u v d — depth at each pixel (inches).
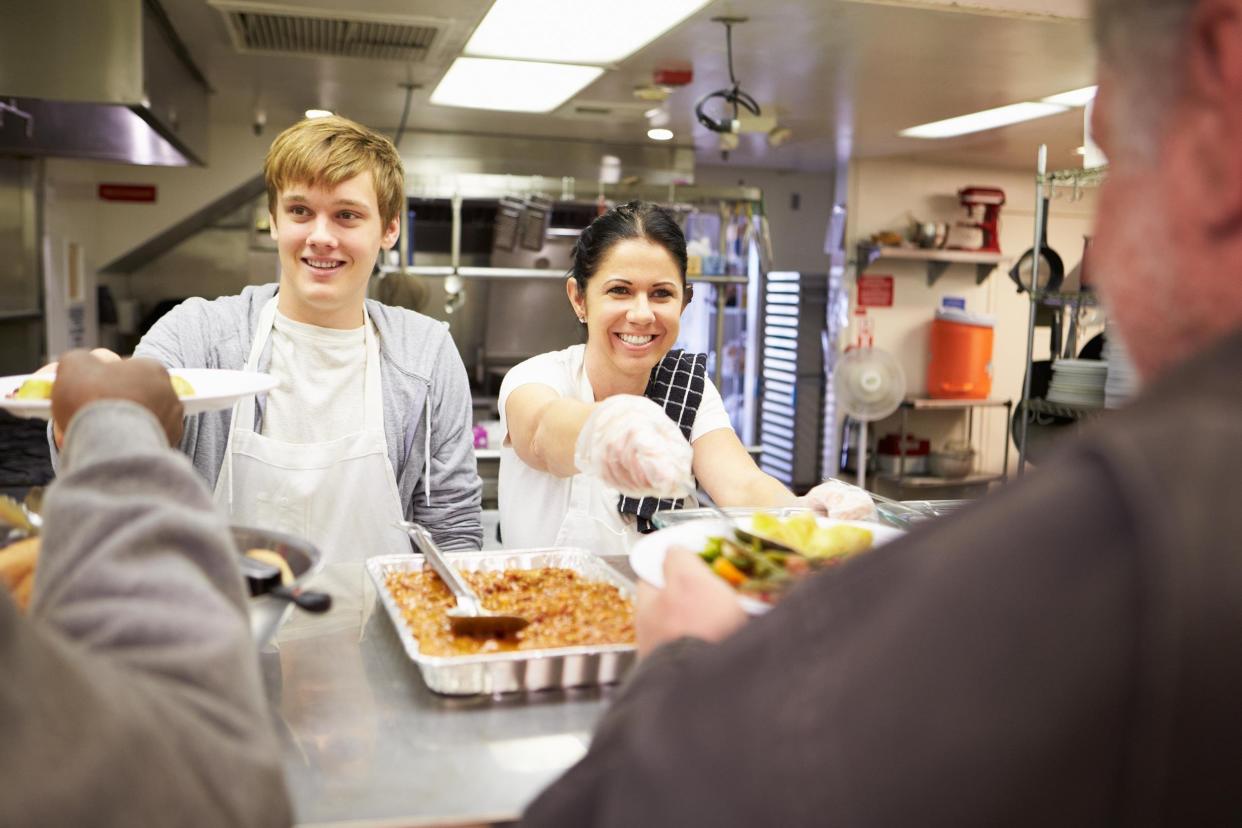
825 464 265.6
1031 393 139.0
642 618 28.2
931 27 121.4
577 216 212.4
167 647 21.8
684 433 69.3
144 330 217.2
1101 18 17.2
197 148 152.0
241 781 20.8
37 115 128.9
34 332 173.3
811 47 132.3
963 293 262.8
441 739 35.5
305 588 52.3
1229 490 13.9
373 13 117.9
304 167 64.1
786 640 16.4
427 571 51.4
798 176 270.2
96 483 24.6
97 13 108.1
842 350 253.9
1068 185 133.2
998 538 15.1
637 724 17.5
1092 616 14.1
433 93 169.8
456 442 76.1
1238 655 13.4
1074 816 14.1
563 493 67.8
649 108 178.5
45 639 18.4
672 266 66.1
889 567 16.1
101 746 17.9
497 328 222.2
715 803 15.6
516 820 31.0
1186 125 15.7
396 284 166.2
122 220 204.5
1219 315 15.7
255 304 71.2
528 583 50.2
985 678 14.3
